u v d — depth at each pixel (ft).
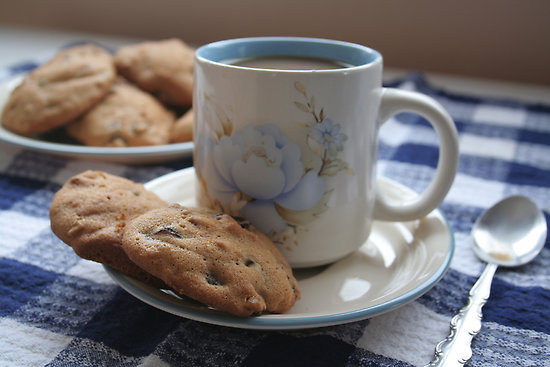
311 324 1.01
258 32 2.94
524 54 2.67
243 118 1.13
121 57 1.90
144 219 1.08
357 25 2.83
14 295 1.16
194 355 1.05
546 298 1.19
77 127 1.72
